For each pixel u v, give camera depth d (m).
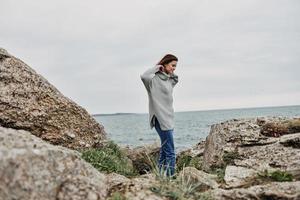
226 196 5.85
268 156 7.86
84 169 5.55
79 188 5.14
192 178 6.48
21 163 4.57
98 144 10.06
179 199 5.62
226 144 9.06
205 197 5.77
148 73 7.55
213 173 8.27
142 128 97.94
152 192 5.68
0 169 4.36
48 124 8.93
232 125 9.60
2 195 4.29
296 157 7.32
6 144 4.92
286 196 5.64
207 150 10.41
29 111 8.64
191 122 108.44
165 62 7.77
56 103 9.32
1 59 8.88
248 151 8.55
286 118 9.74
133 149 13.31
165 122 7.48
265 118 9.83
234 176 6.93
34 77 9.18
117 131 79.00
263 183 6.45
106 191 5.60
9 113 8.34
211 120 126.31
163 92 7.62
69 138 9.21
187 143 35.44
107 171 7.86
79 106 10.04
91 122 10.16
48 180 4.81
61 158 5.23
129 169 9.23
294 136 8.23
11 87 8.62
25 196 4.45
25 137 5.49
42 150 4.98
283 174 6.62
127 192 5.61
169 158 7.50
